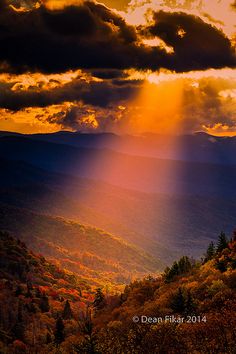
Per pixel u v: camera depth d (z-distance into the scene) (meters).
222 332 34.81
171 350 35.31
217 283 54.75
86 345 38.19
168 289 77.94
